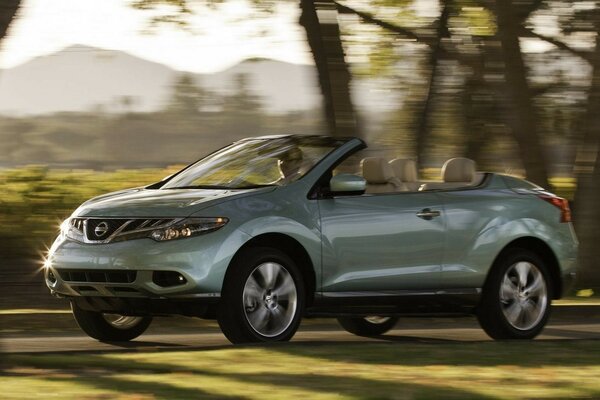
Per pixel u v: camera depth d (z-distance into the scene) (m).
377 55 53.00
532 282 25.22
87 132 184.50
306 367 17.44
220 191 22.11
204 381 15.82
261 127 97.06
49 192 50.66
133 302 21.44
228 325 21.28
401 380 16.20
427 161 53.53
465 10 47.72
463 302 24.34
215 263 21.03
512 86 41.91
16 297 38.00
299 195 22.22
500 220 24.72
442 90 52.06
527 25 48.84
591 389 15.73
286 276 21.89
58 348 22.80
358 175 23.20
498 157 52.06
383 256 23.08
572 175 48.78
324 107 45.69
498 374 17.02
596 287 42.81
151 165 59.88
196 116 97.38
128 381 15.77
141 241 21.17
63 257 21.92
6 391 14.82
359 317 25.55
